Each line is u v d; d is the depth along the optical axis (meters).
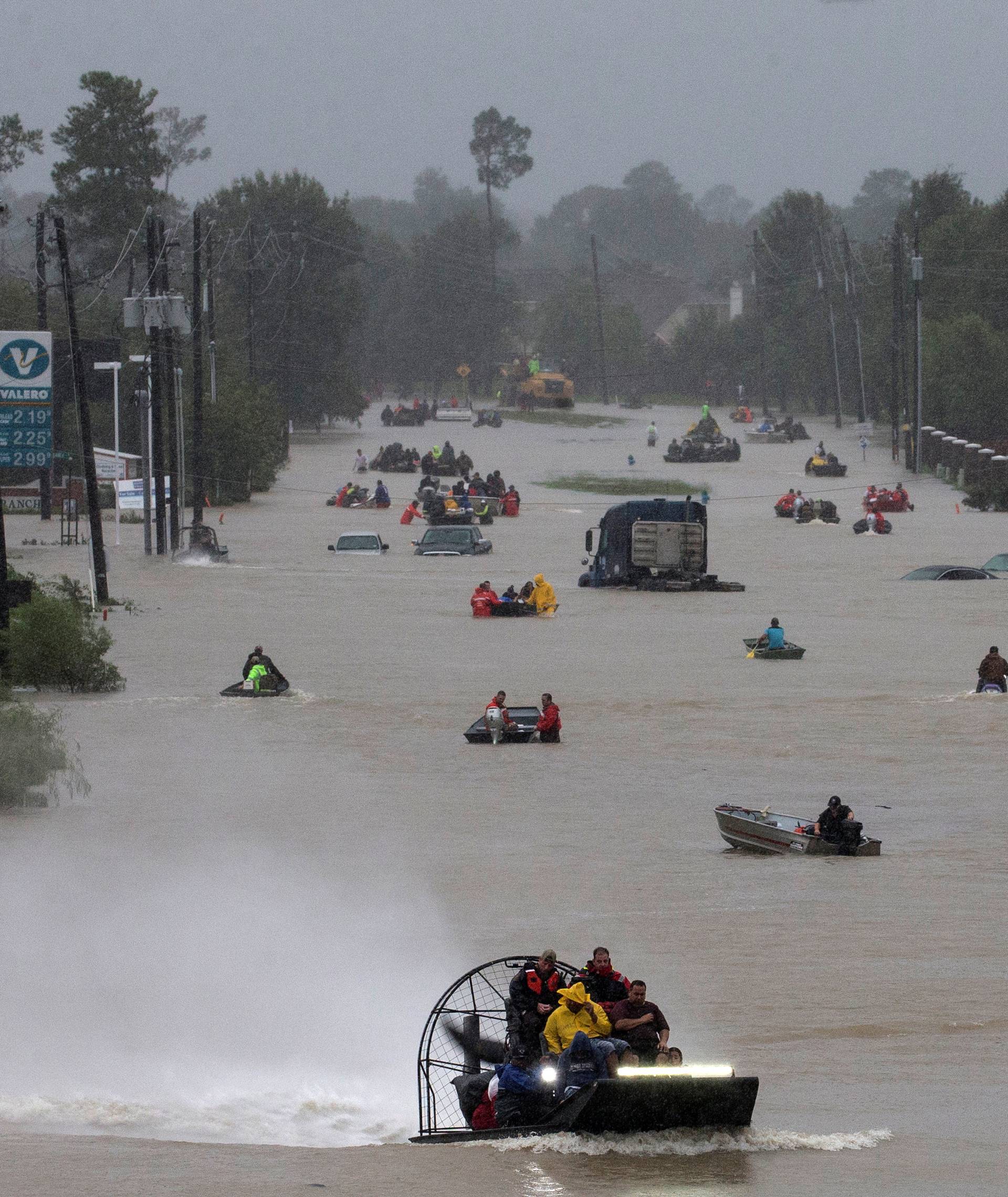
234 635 175.25
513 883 75.56
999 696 134.62
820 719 126.62
